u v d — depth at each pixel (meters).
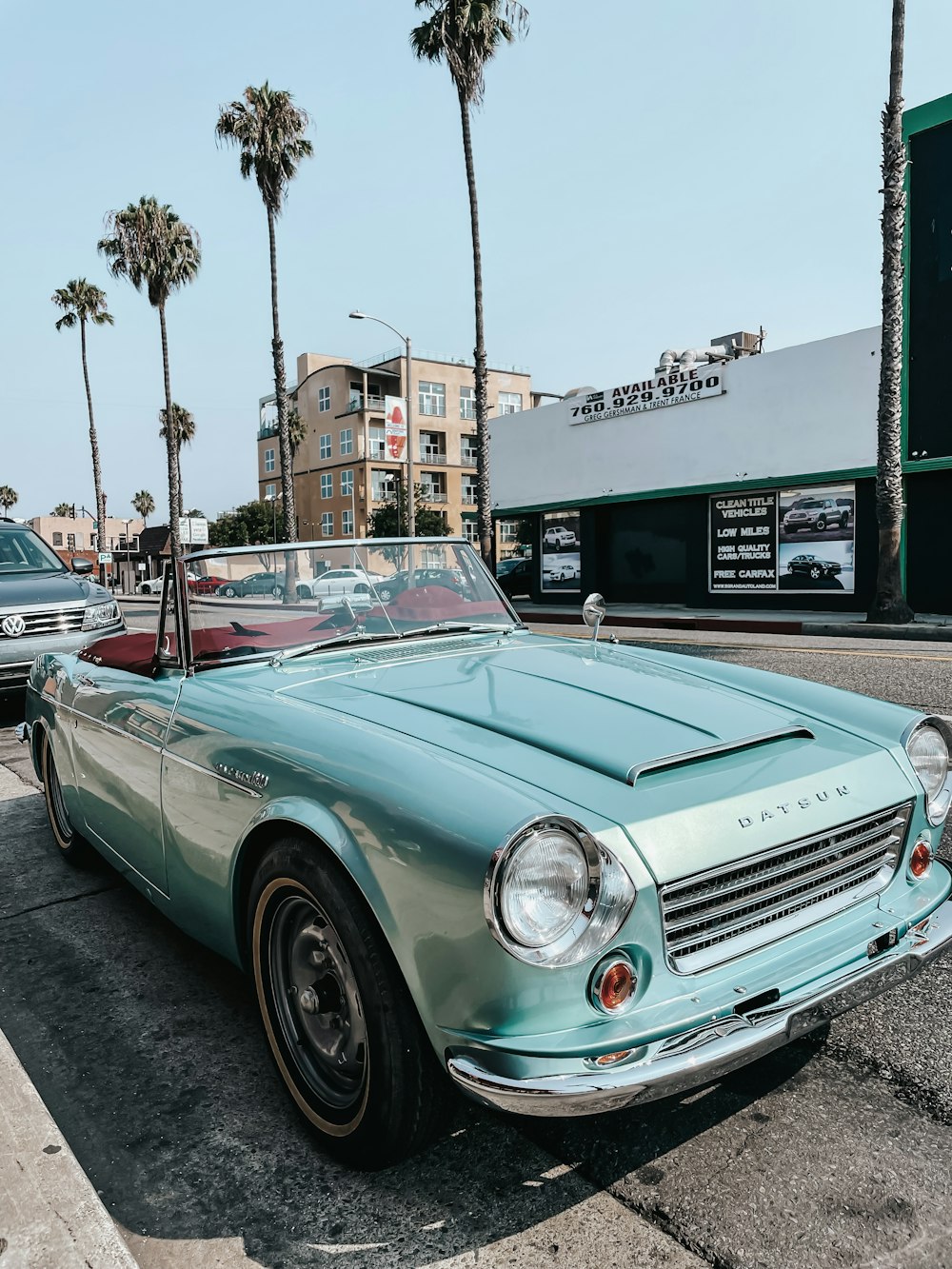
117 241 34.41
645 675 2.63
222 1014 2.72
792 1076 2.26
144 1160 2.02
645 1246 1.70
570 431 22.19
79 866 4.01
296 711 2.21
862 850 2.11
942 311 15.19
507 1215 1.80
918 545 16.14
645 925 1.68
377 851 1.73
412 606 3.16
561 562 23.55
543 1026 1.60
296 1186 1.92
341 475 55.66
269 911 2.09
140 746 2.75
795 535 18.03
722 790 1.89
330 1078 2.03
